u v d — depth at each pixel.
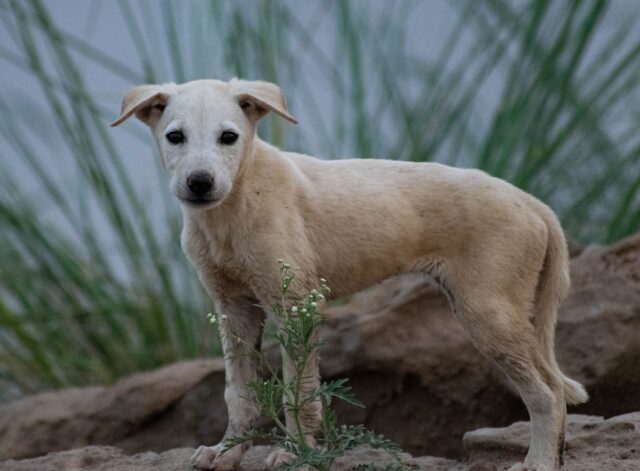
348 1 17.55
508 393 11.53
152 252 15.66
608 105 16.88
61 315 15.81
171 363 15.35
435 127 16.59
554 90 16.47
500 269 8.36
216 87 8.44
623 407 11.28
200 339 15.46
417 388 11.88
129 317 15.70
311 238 8.55
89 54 16.45
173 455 9.05
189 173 7.90
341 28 17.47
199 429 12.48
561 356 11.39
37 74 16.12
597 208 16.69
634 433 8.84
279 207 8.41
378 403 11.96
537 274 8.56
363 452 9.06
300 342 7.47
